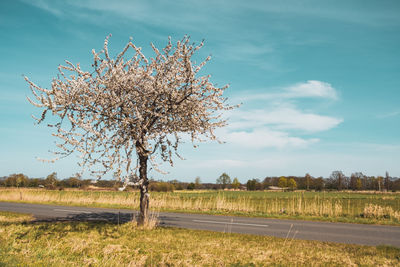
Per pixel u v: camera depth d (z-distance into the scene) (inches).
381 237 389.1
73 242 320.8
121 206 853.8
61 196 1109.7
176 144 412.8
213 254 277.9
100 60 377.4
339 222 548.7
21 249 288.5
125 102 386.3
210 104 423.8
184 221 536.4
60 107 356.8
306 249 306.2
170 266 243.4
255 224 506.6
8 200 1107.3
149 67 387.9
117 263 242.4
